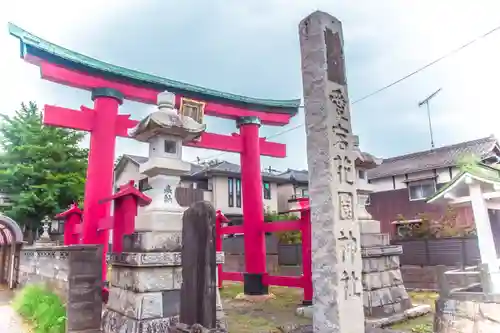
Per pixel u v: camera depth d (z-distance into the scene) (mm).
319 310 5363
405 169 22328
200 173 26547
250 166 13133
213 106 12797
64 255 8266
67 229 12180
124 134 10922
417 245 14031
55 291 8539
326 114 5629
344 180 5621
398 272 9711
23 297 9469
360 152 10156
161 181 7328
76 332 6664
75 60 10023
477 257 12453
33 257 11320
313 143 5746
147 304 6402
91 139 10312
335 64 5992
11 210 17453
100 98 10547
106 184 10023
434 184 20938
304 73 6039
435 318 7320
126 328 6422
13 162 18453
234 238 20312
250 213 12797
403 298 9383
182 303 5098
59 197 18859
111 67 10859
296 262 17328
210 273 4887
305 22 6125
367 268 8797
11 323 8258
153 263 6559
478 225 9398
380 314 8578
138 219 7332
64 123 9867
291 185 30922
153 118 7035
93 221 9680
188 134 7559
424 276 13469
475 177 9461
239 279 13102
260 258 12477
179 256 6895
